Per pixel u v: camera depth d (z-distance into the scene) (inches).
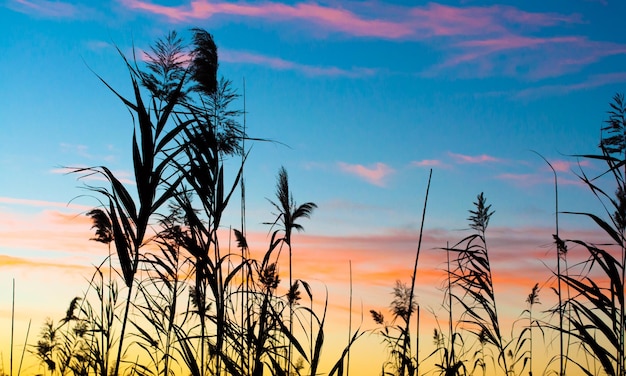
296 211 199.3
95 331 185.9
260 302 180.7
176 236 175.3
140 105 171.6
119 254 170.4
